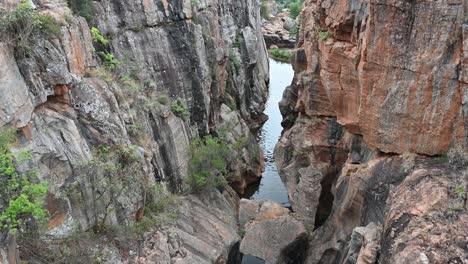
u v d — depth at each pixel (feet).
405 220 45.01
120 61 80.64
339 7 68.74
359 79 61.00
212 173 88.58
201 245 69.46
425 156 56.80
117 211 59.77
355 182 62.23
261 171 121.29
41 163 48.88
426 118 54.95
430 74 53.16
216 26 117.80
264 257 76.64
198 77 100.89
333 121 83.76
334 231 71.56
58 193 49.93
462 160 51.37
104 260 53.16
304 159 90.38
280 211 84.74
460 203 44.47
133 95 74.79
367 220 60.34
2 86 44.29
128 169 60.39
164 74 92.73
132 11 87.56
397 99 56.75
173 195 78.54
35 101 50.57
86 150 55.93
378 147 60.75
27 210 38.75
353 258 53.26
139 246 59.93
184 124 91.45
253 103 158.30
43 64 53.11
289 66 234.79
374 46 56.54
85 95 59.26
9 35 49.52
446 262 38.27
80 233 52.65
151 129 76.48
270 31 275.59
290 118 113.50
